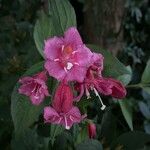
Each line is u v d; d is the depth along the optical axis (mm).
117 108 292
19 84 164
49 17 168
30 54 224
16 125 163
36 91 159
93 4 344
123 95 167
